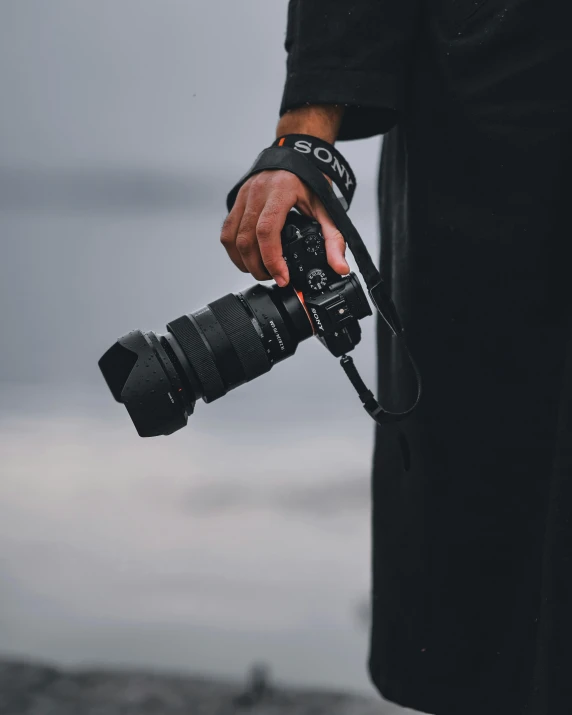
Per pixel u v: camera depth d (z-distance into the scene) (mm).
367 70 1373
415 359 1438
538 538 1328
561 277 1278
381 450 1572
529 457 1334
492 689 1394
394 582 1529
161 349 1390
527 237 1283
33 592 3510
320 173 1359
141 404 1368
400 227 1465
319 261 1357
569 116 1233
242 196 1378
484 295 1339
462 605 1415
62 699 2363
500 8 1272
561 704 1143
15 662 2631
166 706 2338
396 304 1479
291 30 1453
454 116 1340
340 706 2385
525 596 1345
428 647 1458
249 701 2393
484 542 1387
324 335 1368
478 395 1371
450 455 1406
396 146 1504
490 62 1292
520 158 1271
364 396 1368
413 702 1489
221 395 1426
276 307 1394
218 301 1428
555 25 1235
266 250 1327
